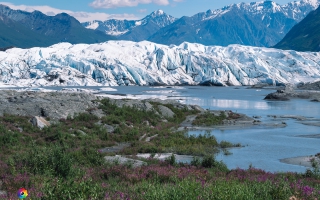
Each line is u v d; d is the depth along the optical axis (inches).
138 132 1558.8
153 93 5226.4
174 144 1365.7
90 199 467.2
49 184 525.3
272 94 4343.0
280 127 2012.8
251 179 724.7
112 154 1088.2
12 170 674.8
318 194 589.3
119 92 5364.2
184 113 2381.9
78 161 864.9
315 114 2746.1
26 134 1338.6
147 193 504.4
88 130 1488.7
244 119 2303.2
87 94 2170.3
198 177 697.0
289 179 755.4
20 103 1752.0
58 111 1668.3
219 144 1413.6
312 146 1412.4
